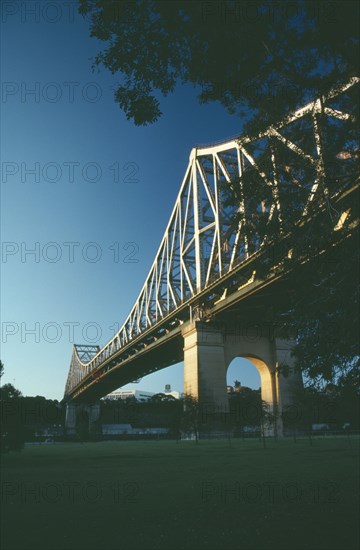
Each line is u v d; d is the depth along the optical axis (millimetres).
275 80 9711
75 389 157000
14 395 35438
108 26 9258
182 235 83062
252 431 86688
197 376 71062
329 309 9414
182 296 80562
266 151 10797
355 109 9289
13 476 21172
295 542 7668
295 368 10500
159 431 133000
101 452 47719
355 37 8180
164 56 9398
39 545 7957
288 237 10383
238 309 68312
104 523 9859
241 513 10648
